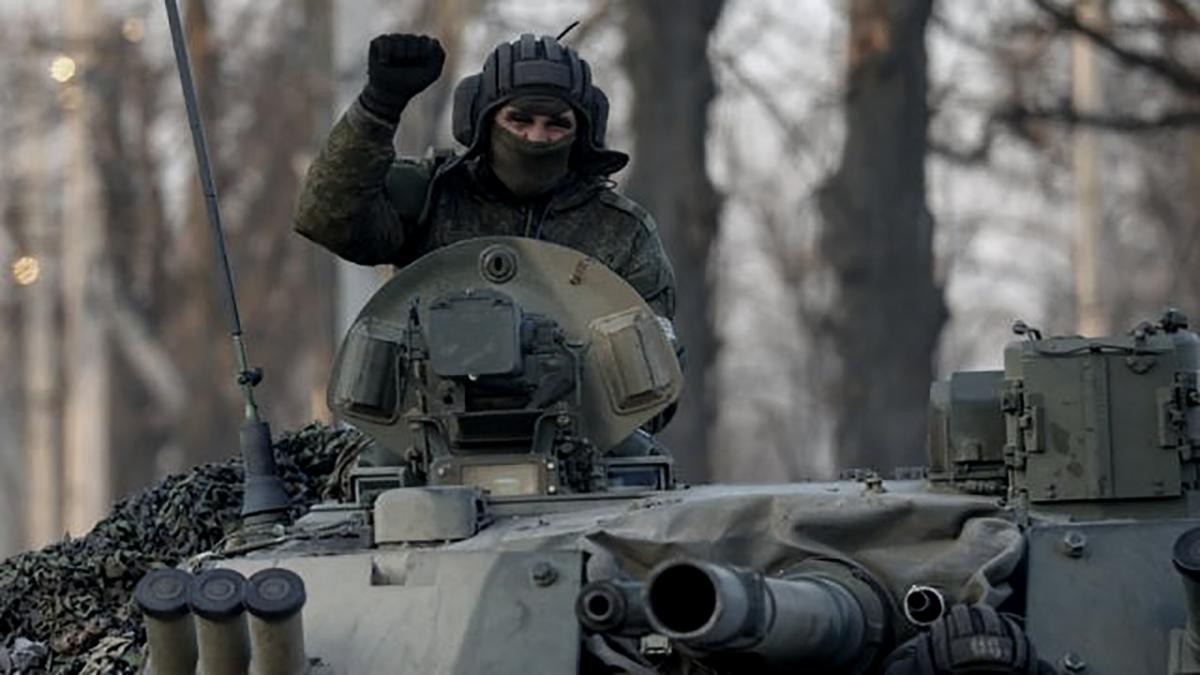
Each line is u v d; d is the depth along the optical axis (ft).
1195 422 95.76
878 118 230.27
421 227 112.16
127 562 114.93
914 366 229.86
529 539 94.89
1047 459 96.07
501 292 103.71
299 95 326.85
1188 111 227.20
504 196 112.57
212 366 322.55
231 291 109.81
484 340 100.89
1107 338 96.78
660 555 93.04
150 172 326.24
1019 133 240.32
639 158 233.14
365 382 104.94
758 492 97.45
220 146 323.37
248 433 107.96
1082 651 90.02
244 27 327.47
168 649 88.89
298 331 334.44
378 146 107.14
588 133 111.65
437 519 96.53
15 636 114.21
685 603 81.76
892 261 229.86
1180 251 340.80
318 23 282.36
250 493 106.93
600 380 105.70
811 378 361.51
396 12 276.41
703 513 93.86
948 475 99.35
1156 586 91.20
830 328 233.76
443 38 270.67
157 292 327.67
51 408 329.72
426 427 103.09
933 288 231.50
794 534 93.09
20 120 332.80
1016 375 96.73
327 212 108.58
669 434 232.73
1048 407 96.17
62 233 338.95
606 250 112.68
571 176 113.29
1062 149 341.21
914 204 230.68
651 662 91.61
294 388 340.18
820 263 266.98
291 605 87.15
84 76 316.40
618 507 98.68
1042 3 232.12
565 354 104.12
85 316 320.29
